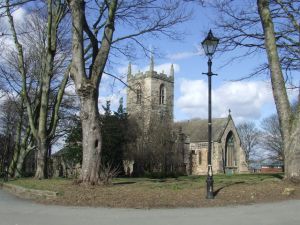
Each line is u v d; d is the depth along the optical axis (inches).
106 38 764.0
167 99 3939.5
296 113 787.4
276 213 509.7
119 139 2018.9
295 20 866.8
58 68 1464.1
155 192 657.6
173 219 466.9
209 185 623.5
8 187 951.6
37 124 1325.0
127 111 2433.6
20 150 1565.0
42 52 1362.0
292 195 663.8
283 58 904.3
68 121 1803.6
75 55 749.9
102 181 738.2
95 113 743.7
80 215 494.6
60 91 1192.2
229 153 3745.1
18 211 530.0
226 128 3725.4
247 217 481.1
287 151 780.6
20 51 1272.1
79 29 753.0
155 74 3850.9
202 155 3634.4
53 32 1157.7
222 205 573.9
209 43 676.1
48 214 503.2
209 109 660.7
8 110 2084.2
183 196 627.8
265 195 654.5
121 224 436.8
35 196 698.2
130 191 666.2
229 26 916.0
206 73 678.5
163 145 2431.1
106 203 579.5
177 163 2618.1
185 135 3412.9
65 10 1162.0
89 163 735.1
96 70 749.9
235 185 754.2
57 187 722.8
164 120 2568.9
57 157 2213.3
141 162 2290.8
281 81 800.3
